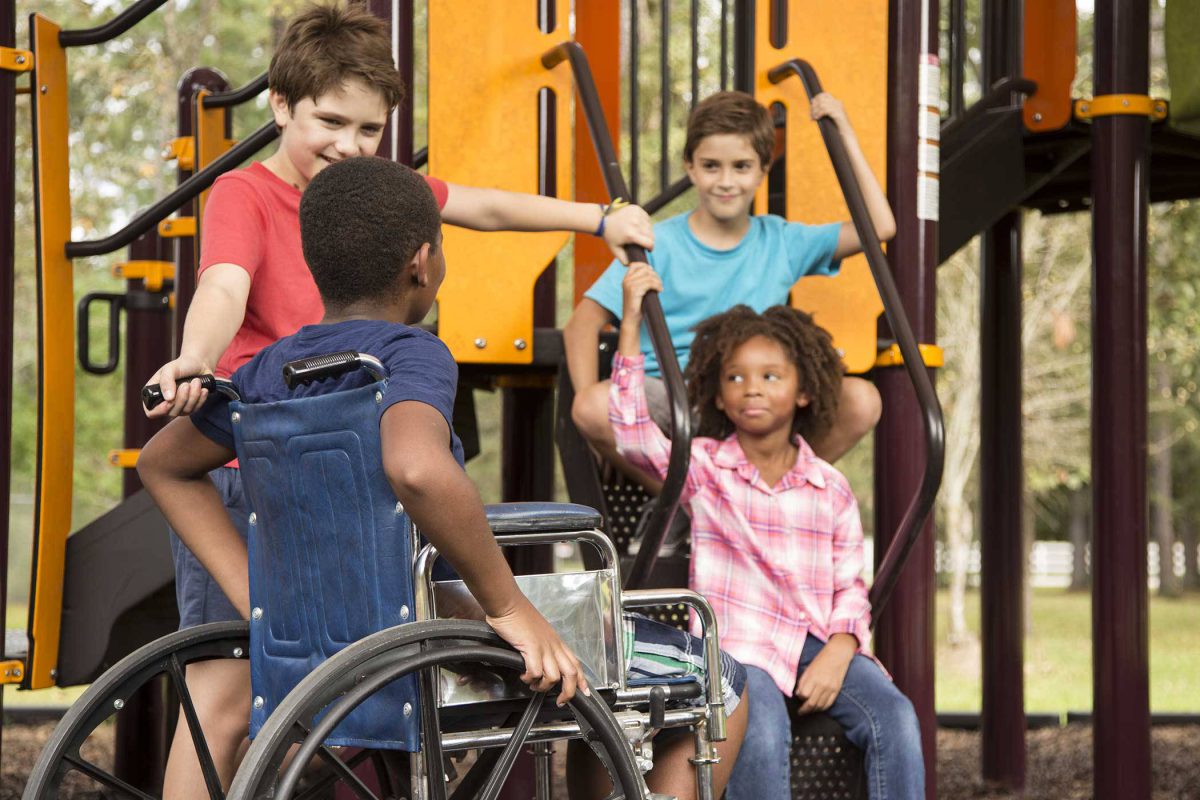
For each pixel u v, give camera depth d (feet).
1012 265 29.32
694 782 13.47
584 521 11.53
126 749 24.97
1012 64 23.26
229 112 25.90
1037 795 27.81
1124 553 22.09
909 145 19.07
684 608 17.78
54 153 19.57
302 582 11.37
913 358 16.30
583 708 11.04
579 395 17.63
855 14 20.17
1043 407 86.69
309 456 11.09
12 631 22.27
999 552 28.96
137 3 19.71
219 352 12.83
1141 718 21.95
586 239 24.90
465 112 18.39
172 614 20.77
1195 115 23.12
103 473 86.79
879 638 18.44
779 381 16.42
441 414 10.53
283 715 9.87
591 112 17.19
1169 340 80.28
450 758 12.27
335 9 14.56
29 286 79.56
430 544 10.80
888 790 15.26
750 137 18.74
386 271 11.76
